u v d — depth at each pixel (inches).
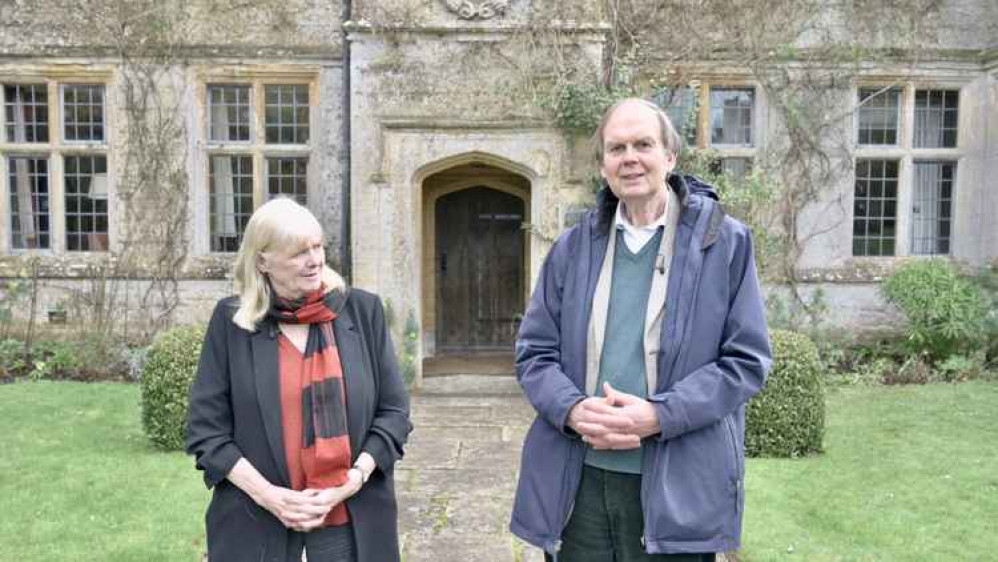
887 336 351.9
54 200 353.7
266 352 89.0
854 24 351.6
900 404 257.4
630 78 313.9
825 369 316.8
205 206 354.3
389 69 293.9
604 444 83.0
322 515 85.1
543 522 89.8
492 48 292.4
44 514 156.4
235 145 352.2
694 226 88.2
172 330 219.9
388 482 94.0
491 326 382.0
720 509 84.7
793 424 198.8
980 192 358.3
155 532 147.8
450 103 294.0
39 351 334.6
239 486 86.3
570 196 295.9
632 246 91.5
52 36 345.7
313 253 88.2
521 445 221.0
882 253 364.2
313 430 87.4
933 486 174.9
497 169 364.5
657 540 83.6
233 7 345.4
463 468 197.3
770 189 324.8
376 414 93.8
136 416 239.3
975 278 338.3
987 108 353.7
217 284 351.6
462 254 379.6
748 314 85.9
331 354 89.7
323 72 347.6
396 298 299.3
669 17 344.5
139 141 349.1
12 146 351.6
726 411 83.0
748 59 346.9
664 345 85.6
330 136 348.8
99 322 349.4
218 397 89.4
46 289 350.3
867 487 174.4
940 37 354.0
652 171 86.7
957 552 139.9
